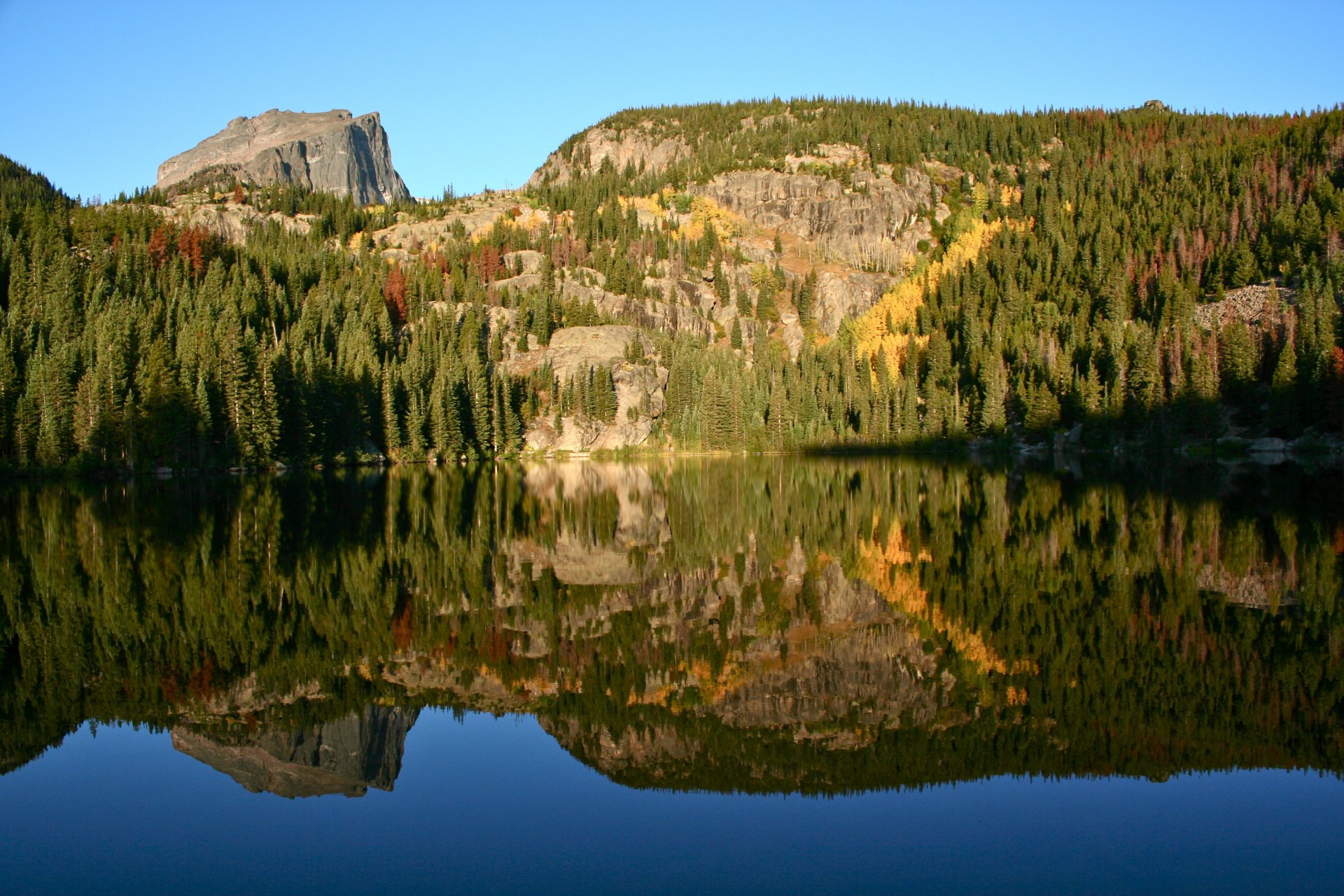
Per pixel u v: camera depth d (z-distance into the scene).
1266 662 18.86
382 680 19.02
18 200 187.88
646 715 16.94
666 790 13.68
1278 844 11.61
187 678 18.89
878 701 17.39
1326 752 14.35
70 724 16.23
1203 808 12.59
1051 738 15.27
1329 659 18.97
